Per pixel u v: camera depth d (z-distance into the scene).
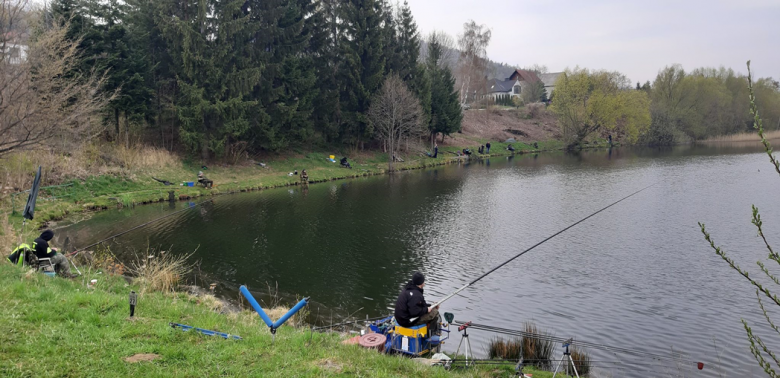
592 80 73.19
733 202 28.53
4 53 15.05
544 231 23.12
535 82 104.25
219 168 37.88
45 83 16.09
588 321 13.05
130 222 23.97
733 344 11.77
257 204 30.08
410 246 20.55
